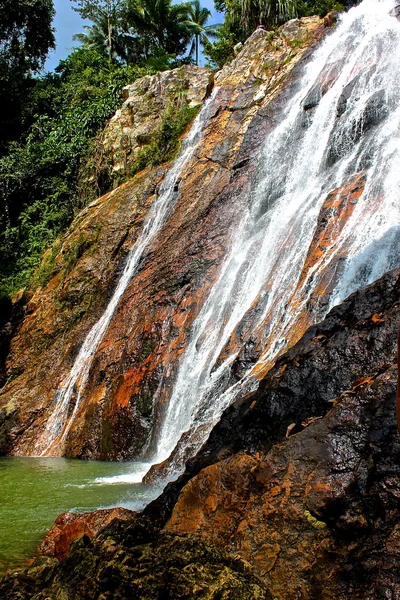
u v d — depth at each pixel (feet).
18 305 62.23
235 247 41.32
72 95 98.27
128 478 27.50
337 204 31.12
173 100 70.18
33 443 43.86
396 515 10.24
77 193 76.95
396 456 10.98
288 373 15.83
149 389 36.09
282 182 42.83
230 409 17.85
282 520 11.63
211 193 48.42
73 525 16.10
